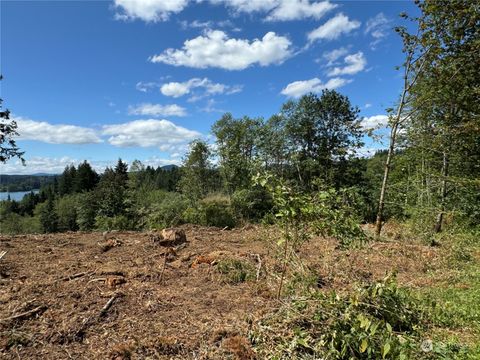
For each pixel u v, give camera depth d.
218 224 13.32
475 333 4.07
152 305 4.11
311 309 3.76
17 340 3.21
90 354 3.12
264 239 6.62
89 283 4.65
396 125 10.66
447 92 10.48
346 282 5.29
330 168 24.81
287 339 3.44
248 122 26.56
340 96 28.72
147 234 8.58
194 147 19.83
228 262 5.66
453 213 11.71
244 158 16.95
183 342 3.38
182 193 19.84
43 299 4.04
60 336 3.33
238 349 3.28
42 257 6.01
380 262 7.16
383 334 3.17
